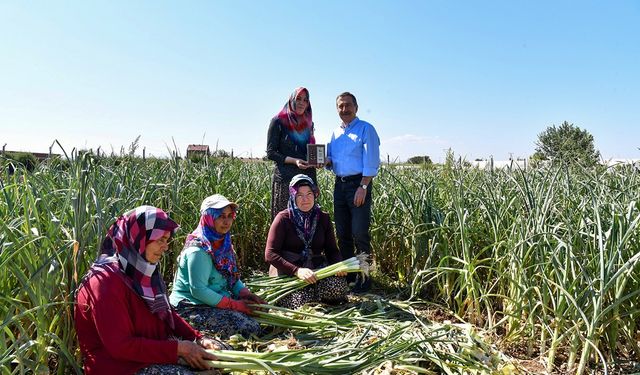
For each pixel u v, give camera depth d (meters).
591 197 3.62
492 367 3.08
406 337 3.28
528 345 3.48
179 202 5.08
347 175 5.07
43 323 2.48
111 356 2.57
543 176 4.59
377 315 3.96
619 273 2.96
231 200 5.95
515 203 4.35
